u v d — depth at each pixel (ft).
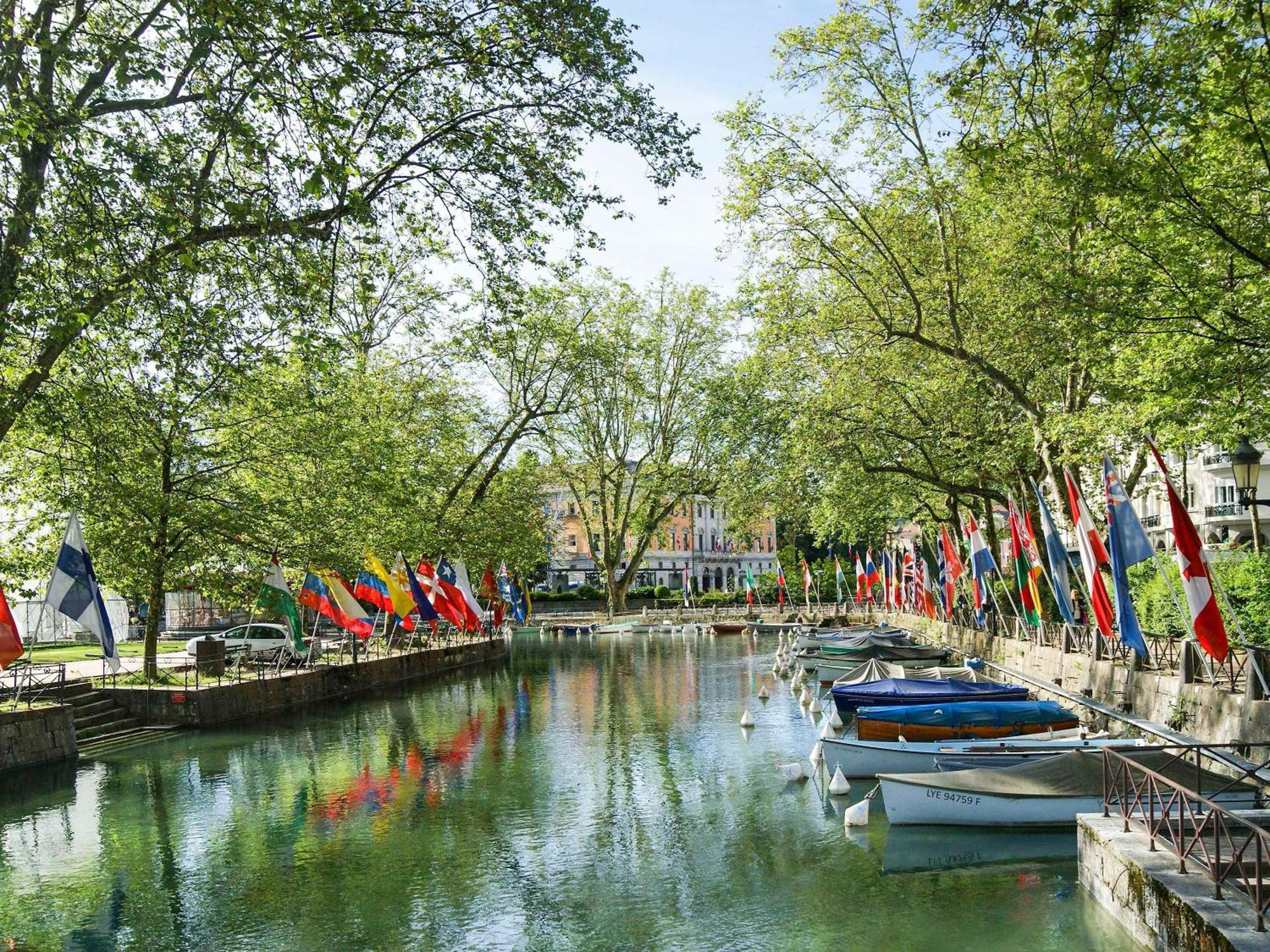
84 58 45.37
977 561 120.26
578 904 48.14
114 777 76.59
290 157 48.16
